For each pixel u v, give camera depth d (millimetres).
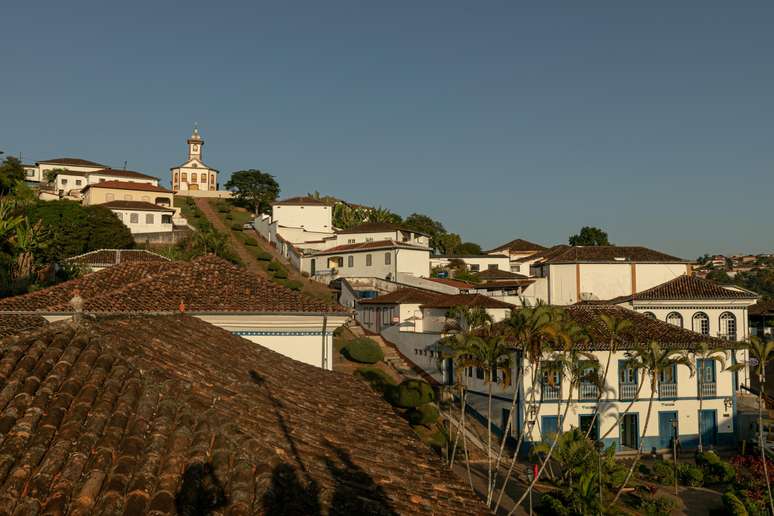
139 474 6496
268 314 19000
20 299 19297
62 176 113688
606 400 37219
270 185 124562
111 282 21516
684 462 34688
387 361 50719
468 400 42594
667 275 62469
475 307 44594
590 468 29047
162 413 7551
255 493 6484
